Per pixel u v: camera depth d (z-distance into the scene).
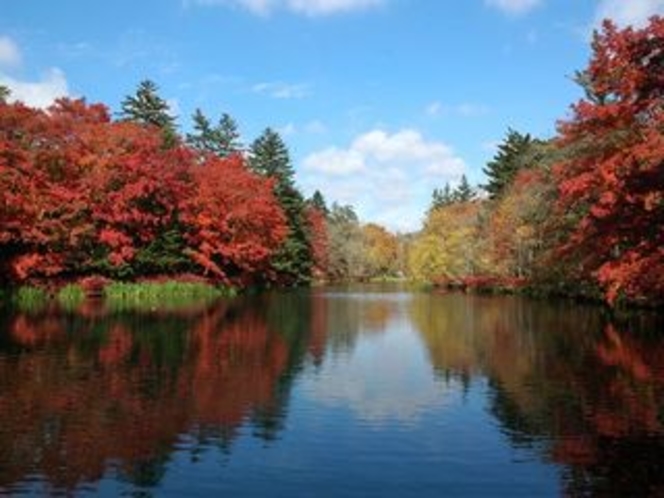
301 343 32.81
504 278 78.81
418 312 51.41
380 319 45.44
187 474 14.29
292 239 101.31
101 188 60.19
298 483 13.89
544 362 26.91
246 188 77.88
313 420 18.36
